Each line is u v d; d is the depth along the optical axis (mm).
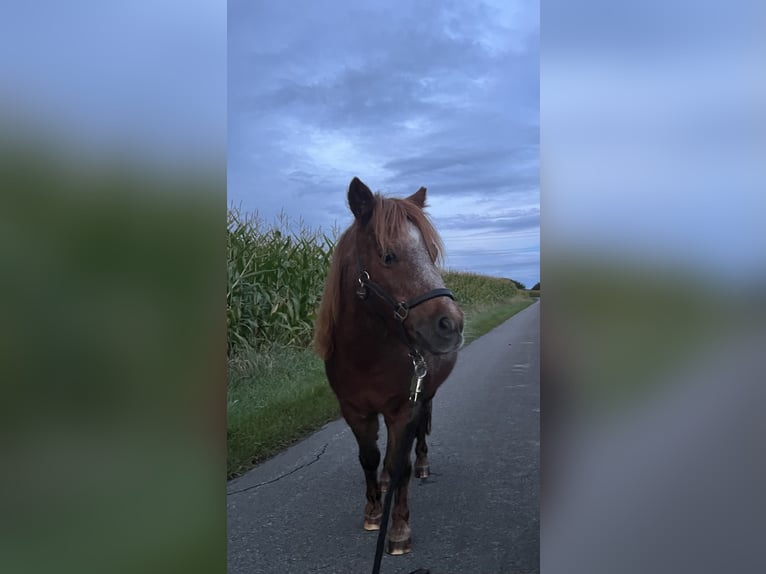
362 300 1885
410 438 1969
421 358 1843
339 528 2027
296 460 2496
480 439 2334
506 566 1752
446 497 2117
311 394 2887
